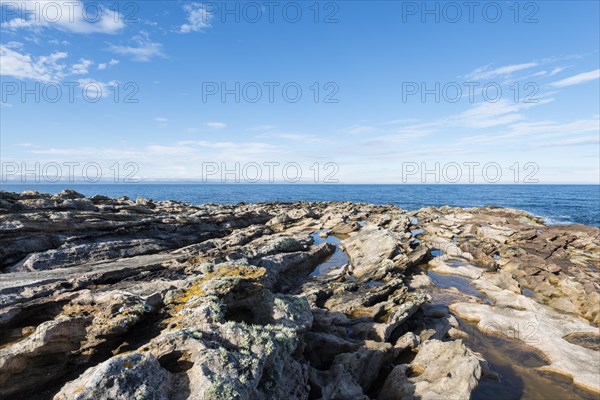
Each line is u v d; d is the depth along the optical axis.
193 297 13.45
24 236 23.98
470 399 13.80
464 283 30.83
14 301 14.24
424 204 123.62
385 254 33.97
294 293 25.20
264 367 10.73
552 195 167.62
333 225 54.16
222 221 44.31
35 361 10.59
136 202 50.41
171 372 9.62
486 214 67.19
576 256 37.47
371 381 16.25
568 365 17.16
